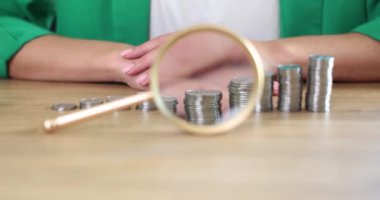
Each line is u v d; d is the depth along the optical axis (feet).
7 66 2.74
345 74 2.58
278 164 1.52
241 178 1.43
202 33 1.77
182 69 1.92
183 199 1.34
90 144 1.67
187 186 1.39
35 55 2.69
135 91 2.40
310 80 1.99
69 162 1.54
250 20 3.14
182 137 1.72
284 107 2.00
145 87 2.37
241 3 3.12
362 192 1.36
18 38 2.74
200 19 3.15
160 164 1.52
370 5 2.98
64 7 3.12
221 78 1.94
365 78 2.61
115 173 1.47
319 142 1.68
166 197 1.34
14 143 1.68
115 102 1.77
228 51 1.89
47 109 2.08
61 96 2.30
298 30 3.06
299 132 1.77
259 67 1.78
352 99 2.21
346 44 2.58
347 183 1.41
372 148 1.63
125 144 1.67
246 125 1.84
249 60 1.80
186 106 1.84
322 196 1.35
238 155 1.58
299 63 2.50
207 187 1.39
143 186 1.39
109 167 1.50
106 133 1.76
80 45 2.71
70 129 1.80
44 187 1.39
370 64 2.58
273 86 2.00
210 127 1.75
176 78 1.90
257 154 1.58
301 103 2.01
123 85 2.55
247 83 1.82
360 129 1.80
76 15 3.12
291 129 1.80
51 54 2.67
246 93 1.83
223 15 3.14
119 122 1.87
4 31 2.74
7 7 2.96
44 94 2.35
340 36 2.64
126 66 2.48
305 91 2.03
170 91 1.90
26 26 2.80
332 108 2.06
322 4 3.02
